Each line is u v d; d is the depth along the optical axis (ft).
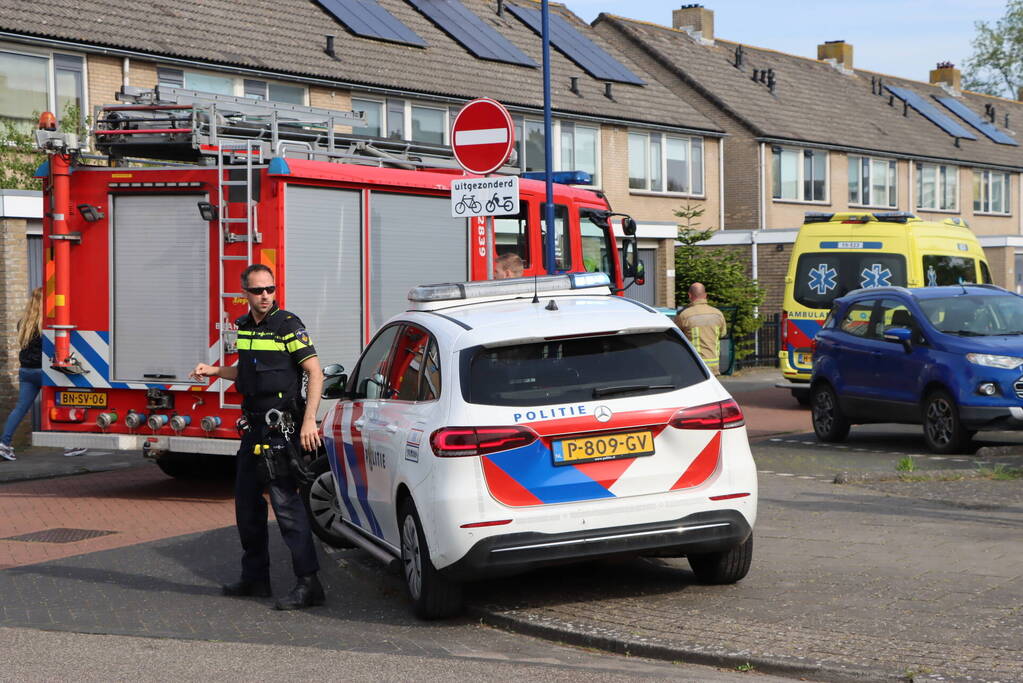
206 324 40.93
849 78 177.99
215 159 41.83
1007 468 42.01
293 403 27.32
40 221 60.08
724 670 21.04
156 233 41.55
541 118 107.76
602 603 25.54
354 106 90.02
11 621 26.53
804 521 32.78
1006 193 185.98
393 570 27.04
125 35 76.13
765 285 127.54
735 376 97.30
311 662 22.25
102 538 36.42
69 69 73.26
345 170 41.34
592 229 55.26
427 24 106.83
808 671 20.20
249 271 27.30
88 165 42.68
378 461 27.14
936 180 170.09
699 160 128.36
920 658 20.35
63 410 43.11
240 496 28.19
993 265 152.25
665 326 25.52
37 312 53.16
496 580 28.02
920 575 26.30
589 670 21.04
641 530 24.14
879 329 51.83
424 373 25.93
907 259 67.31
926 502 35.35
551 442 23.89
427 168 49.03
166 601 28.30
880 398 50.93
